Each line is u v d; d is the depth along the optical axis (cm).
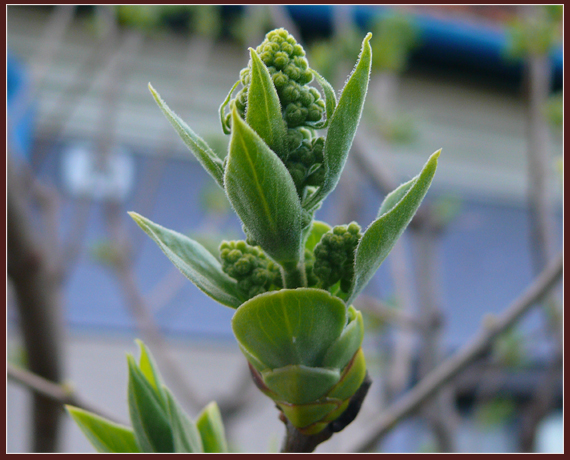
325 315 19
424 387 29
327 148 19
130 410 20
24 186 42
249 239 19
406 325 48
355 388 19
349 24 51
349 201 51
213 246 45
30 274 30
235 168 18
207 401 48
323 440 19
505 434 79
